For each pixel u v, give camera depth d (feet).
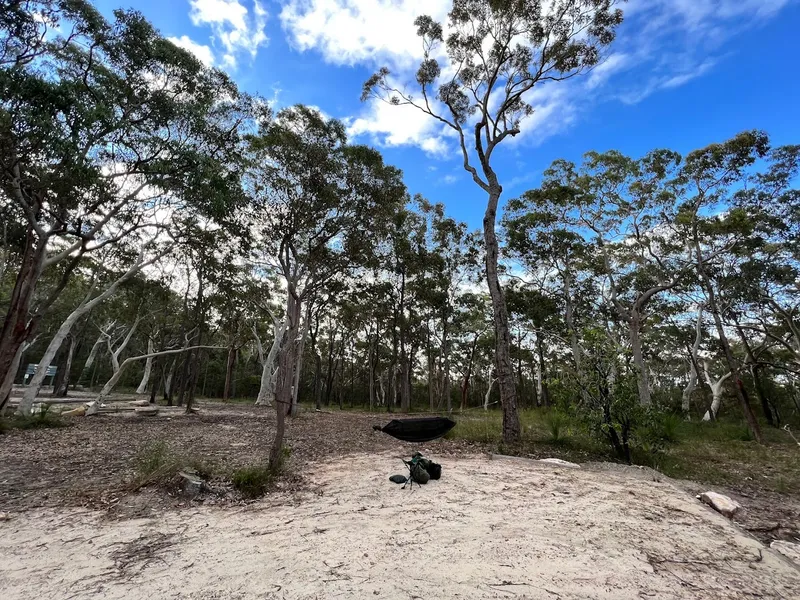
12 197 38.75
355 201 26.66
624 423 30.17
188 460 22.38
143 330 104.42
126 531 14.61
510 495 19.62
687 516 17.06
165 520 15.74
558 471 24.97
